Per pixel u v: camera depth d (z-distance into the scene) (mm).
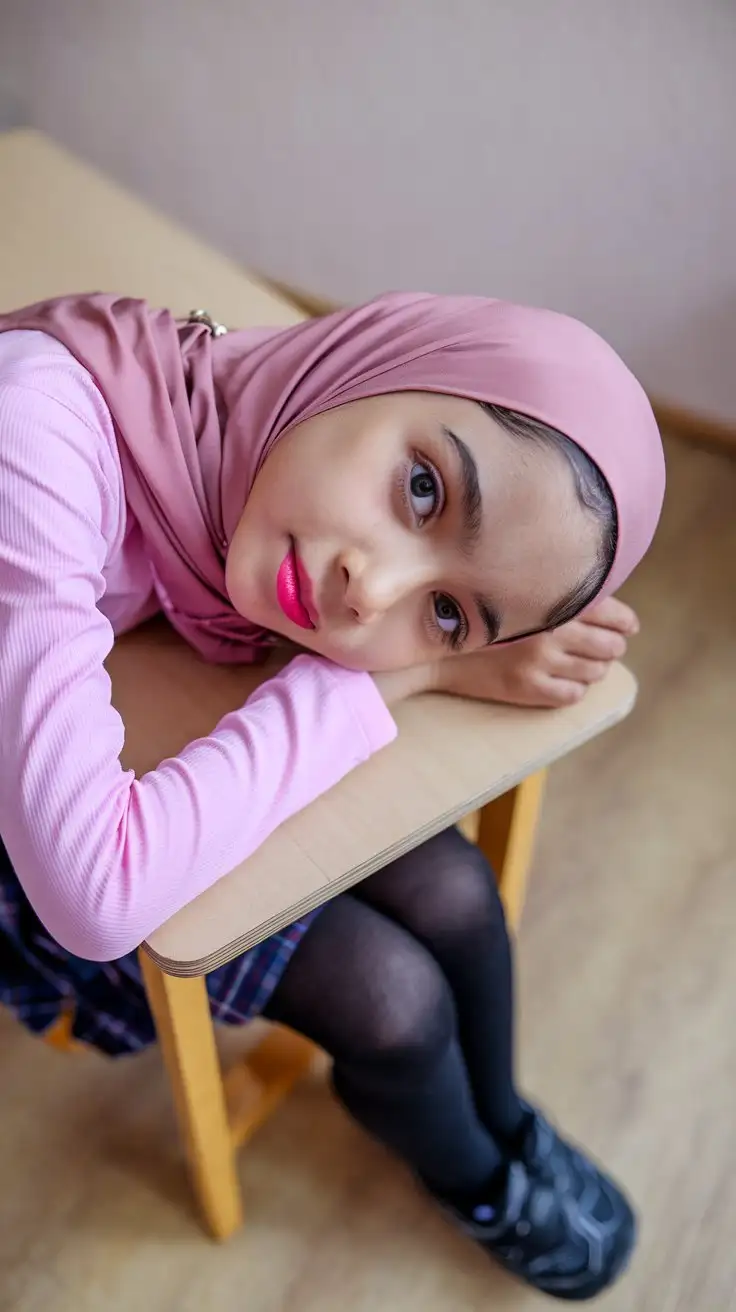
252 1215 1057
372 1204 1071
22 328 735
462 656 758
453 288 1784
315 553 673
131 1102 1113
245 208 1852
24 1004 862
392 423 671
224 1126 920
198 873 632
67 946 644
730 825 1375
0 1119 1091
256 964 804
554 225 1631
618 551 708
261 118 1713
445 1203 969
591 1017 1201
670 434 1816
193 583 774
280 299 1038
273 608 700
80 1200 1052
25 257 1003
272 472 697
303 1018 816
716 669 1525
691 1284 1042
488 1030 909
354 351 732
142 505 744
